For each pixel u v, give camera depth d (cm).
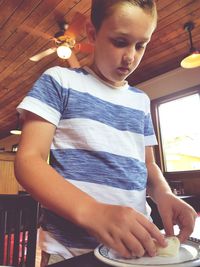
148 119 89
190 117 330
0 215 99
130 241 38
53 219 60
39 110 59
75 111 66
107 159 66
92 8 68
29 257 91
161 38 285
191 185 315
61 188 45
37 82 66
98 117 69
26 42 297
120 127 73
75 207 42
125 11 57
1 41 296
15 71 369
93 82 74
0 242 97
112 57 62
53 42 290
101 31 63
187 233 53
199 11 245
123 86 82
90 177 62
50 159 63
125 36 59
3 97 473
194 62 252
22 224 97
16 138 712
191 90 328
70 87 68
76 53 311
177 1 233
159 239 41
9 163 345
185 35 279
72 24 241
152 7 61
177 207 61
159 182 75
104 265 38
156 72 361
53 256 55
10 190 340
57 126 64
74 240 57
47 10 248
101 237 39
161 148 349
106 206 42
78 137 64
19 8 247
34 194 45
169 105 354
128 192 67
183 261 38
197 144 319
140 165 74
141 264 37
